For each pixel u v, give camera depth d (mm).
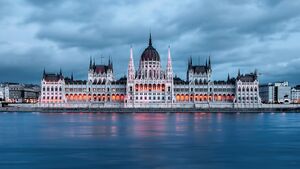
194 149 99938
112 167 77938
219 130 152250
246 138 124562
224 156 89938
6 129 155000
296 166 79500
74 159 86000
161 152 95000
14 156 89625
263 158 87938
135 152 94875
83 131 146375
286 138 125125
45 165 79875
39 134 135375
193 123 192500
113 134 135125
